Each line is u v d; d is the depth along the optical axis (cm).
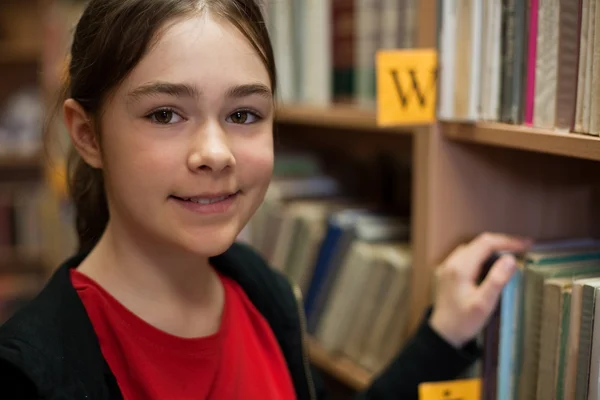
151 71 69
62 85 87
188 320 82
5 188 262
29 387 68
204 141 70
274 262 147
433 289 98
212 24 70
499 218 100
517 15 81
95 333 74
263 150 75
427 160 97
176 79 69
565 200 100
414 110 95
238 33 72
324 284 132
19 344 67
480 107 87
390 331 116
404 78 95
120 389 75
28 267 266
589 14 71
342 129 175
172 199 71
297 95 138
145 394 76
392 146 157
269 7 140
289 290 100
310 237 137
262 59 75
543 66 78
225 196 73
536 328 85
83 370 71
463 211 98
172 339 78
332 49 129
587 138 70
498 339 89
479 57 86
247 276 94
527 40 80
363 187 164
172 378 77
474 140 89
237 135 73
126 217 76
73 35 80
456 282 91
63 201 225
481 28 86
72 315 73
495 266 88
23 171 276
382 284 118
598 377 73
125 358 76
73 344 72
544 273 83
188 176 70
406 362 93
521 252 93
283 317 96
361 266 123
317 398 104
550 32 77
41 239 255
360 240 127
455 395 92
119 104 71
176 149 70
